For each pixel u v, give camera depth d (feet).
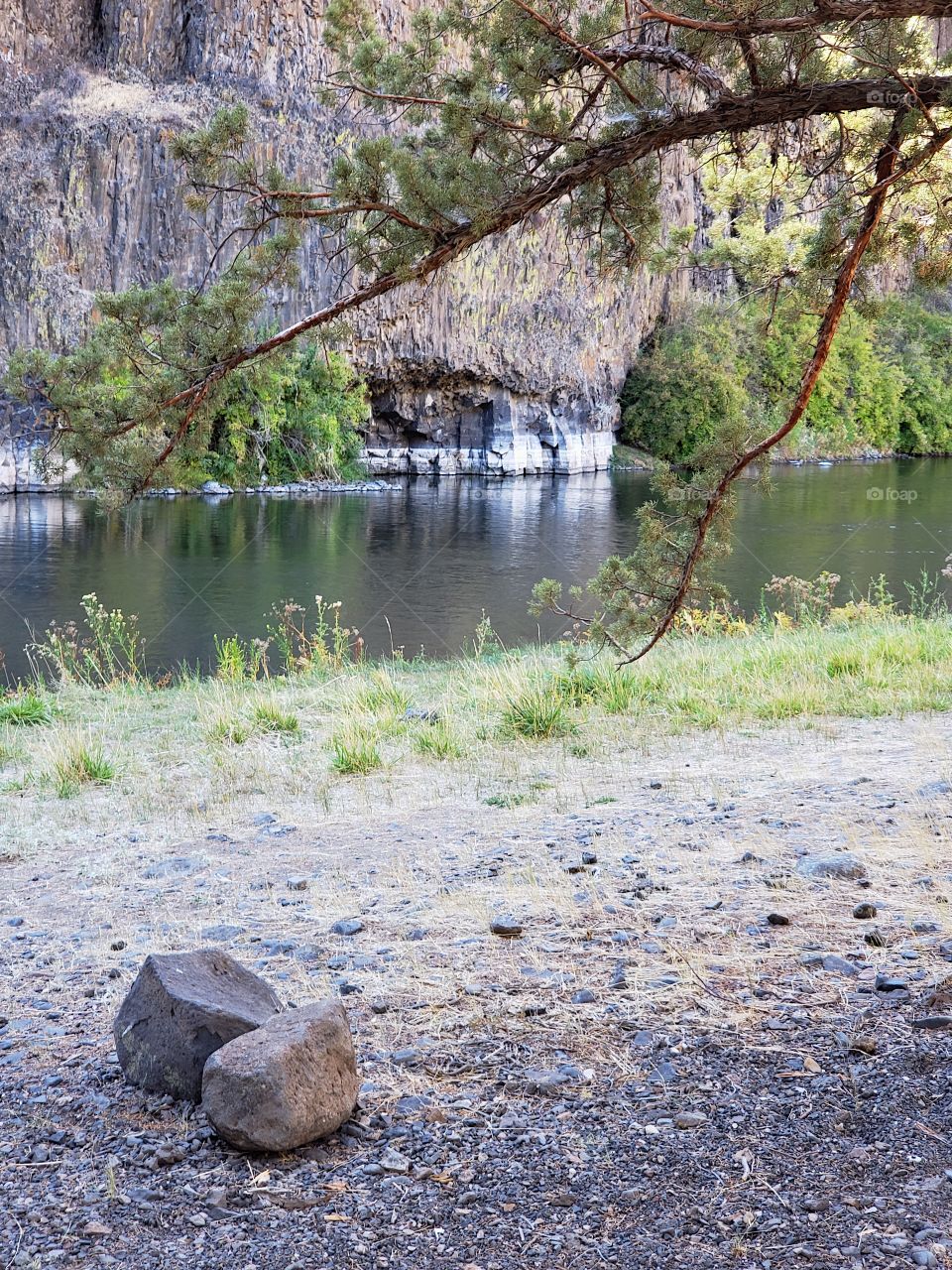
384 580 87.10
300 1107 9.07
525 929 14.33
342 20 16.81
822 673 33.58
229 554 99.50
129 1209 8.31
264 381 16.53
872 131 16.61
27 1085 10.57
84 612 72.18
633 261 18.52
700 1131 9.16
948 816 18.44
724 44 14.88
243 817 22.21
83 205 160.15
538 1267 7.50
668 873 16.40
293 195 15.57
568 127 16.08
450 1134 9.28
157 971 10.50
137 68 171.42
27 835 21.38
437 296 190.29
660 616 17.81
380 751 27.32
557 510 141.69
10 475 135.64
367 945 14.16
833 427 251.19
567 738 27.66
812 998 11.70
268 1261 7.65
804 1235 7.69
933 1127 9.01
